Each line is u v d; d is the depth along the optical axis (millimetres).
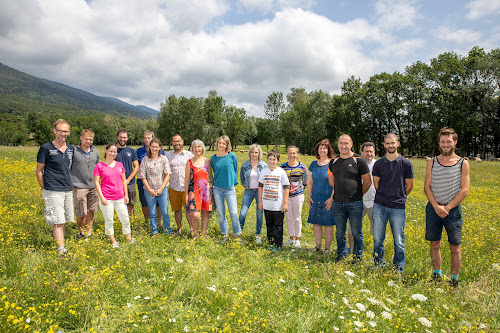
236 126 66500
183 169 6148
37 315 2709
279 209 5602
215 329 2932
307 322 3148
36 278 3438
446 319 3295
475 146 40875
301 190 6098
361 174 5016
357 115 48156
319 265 4863
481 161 28797
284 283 4094
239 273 4328
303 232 7277
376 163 4930
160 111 67500
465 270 4730
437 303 3594
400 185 4676
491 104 36656
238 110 67562
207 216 5973
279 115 56375
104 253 4379
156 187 5793
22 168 12469
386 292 3902
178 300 3459
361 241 5129
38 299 3143
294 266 4566
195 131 63594
